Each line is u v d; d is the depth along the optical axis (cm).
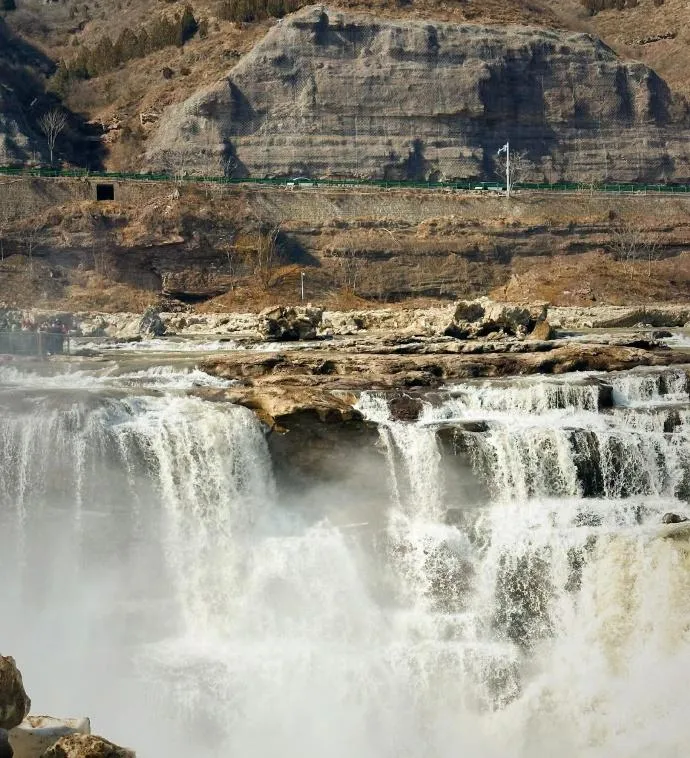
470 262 15788
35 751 2620
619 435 5234
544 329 8350
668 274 15800
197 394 5378
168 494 4956
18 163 17400
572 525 4869
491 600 4716
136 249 14538
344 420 5128
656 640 4478
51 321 9881
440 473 5116
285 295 14462
